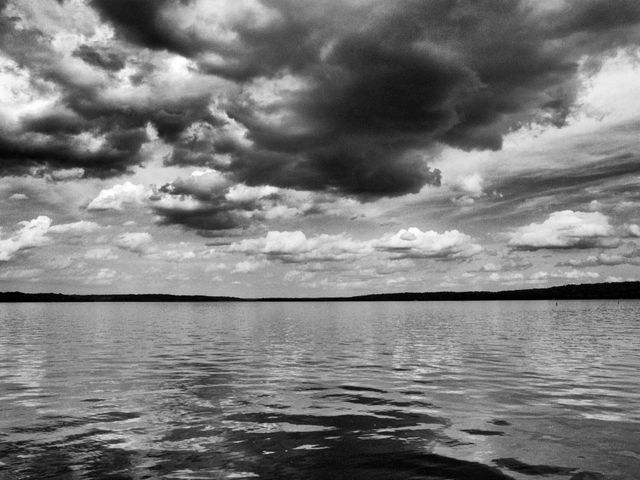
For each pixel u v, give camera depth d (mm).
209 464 8945
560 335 40688
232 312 120500
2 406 13992
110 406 14023
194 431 11227
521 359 24812
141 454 9508
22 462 9000
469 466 8859
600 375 19469
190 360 24969
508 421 12141
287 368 22000
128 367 22422
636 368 21359
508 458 9297
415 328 51500
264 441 10430
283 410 13469
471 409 13492
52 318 83125
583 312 101000
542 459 9227
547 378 18781
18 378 19172
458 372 20516
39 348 31484
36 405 14141
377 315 90938
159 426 11672
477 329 49062
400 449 9852
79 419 12391
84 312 122062
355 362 24031
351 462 9078
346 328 52156
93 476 8281
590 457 9336
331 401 14664
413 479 8211
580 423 11891
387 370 21281
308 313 107375
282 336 41750
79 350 30266
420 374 20016
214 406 14000
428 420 12273
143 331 49656
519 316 82375
